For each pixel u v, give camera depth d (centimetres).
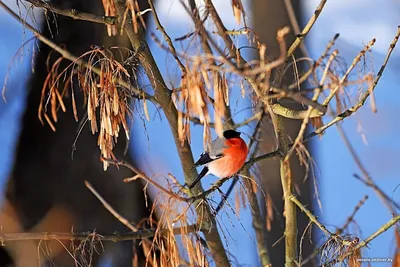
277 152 655
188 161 683
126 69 639
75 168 935
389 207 634
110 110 587
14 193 945
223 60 481
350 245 604
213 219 657
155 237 604
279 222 997
